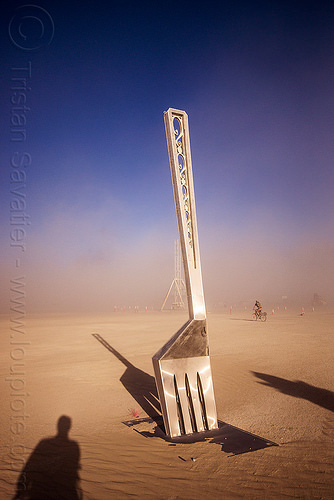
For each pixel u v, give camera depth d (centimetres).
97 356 1213
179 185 551
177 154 562
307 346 1320
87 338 1775
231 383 777
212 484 340
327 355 1111
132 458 407
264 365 965
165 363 489
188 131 575
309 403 614
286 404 613
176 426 480
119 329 2297
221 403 636
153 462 395
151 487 337
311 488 324
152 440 464
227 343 1440
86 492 330
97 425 533
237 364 981
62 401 673
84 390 760
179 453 418
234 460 393
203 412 506
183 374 498
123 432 500
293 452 409
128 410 616
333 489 321
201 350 515
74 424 538
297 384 751
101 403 660
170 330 2159
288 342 1444
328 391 689
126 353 1273
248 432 483
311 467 368
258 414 564
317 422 514
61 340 1705
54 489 337
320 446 424
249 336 1695
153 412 604
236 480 346
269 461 387
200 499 313
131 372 947
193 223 550
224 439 459
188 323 513
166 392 484
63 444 456
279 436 465
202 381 507
